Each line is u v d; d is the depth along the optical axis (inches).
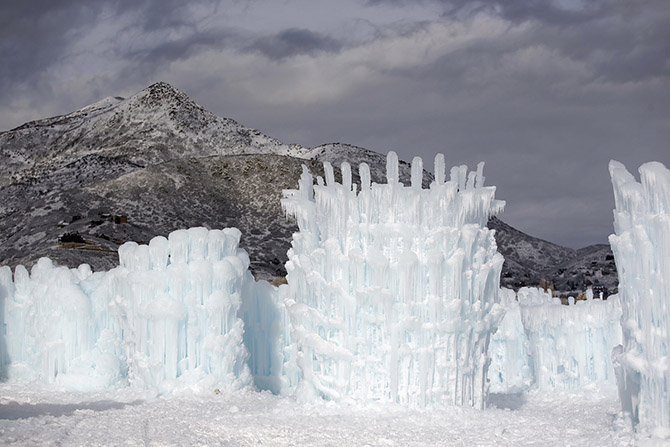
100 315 783.1
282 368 780.0
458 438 519.5
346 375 612.1
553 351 797.2
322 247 633.0
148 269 730.2
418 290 606.9
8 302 833.5
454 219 623.2
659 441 469.7
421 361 601.0
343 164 636.1
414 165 633.6
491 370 859.4
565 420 596.1
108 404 660.1
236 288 733.9
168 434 518.0
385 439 510.6
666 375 482.6
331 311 620.7
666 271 481.7
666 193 486.0
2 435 486.0
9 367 816.9
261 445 502.9
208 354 716.0
